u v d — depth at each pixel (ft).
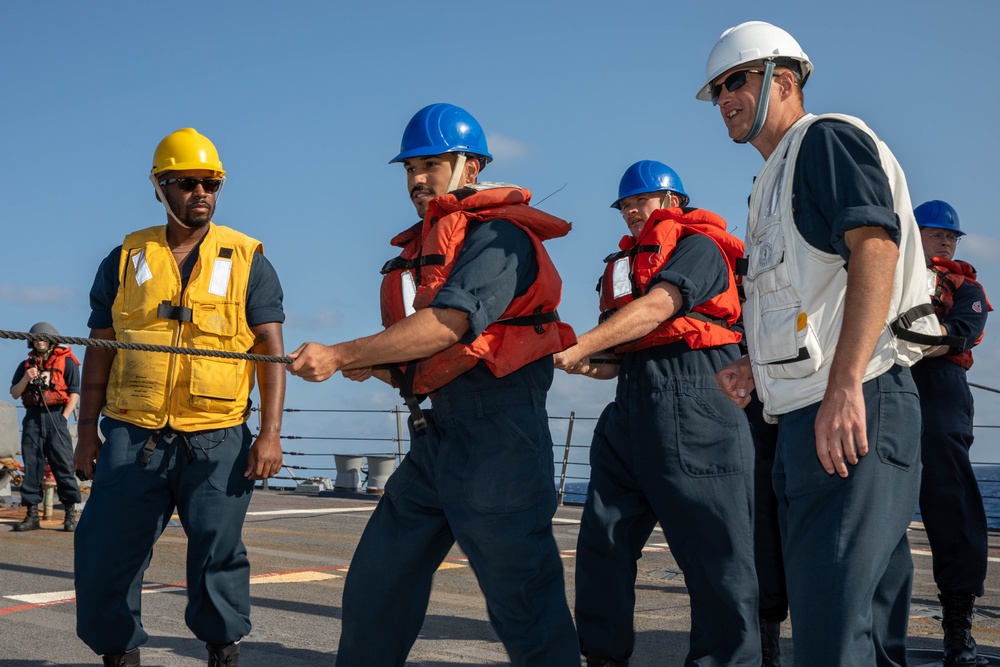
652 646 15.55
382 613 10.30
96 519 12.01
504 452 9.57
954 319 14.82
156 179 12.58
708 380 12.69
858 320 8.04
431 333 9.16
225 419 12.39
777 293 8.82
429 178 10.78
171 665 14.38
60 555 25.22
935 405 14.62
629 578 12.94
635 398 12.91
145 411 12.13
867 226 8.11
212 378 12.25
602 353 13.70
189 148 12.51
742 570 12.34
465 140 10.77
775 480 9.20
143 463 12.07
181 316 12.25
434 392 10.00
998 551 26.73
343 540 28.76
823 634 8.08
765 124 9.49
